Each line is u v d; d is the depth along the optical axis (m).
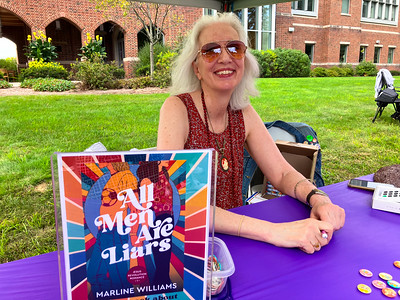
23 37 19.27
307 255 1.03
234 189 1.60
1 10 15.66
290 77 17.50
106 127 6.01
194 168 0.68
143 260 0.69
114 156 0.62
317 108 8.41
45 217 2.95
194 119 1.55
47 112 7.12
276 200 1.45
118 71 14.23
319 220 1.20
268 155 1.64
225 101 1.56
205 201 0.70
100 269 0.66
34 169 4.00
